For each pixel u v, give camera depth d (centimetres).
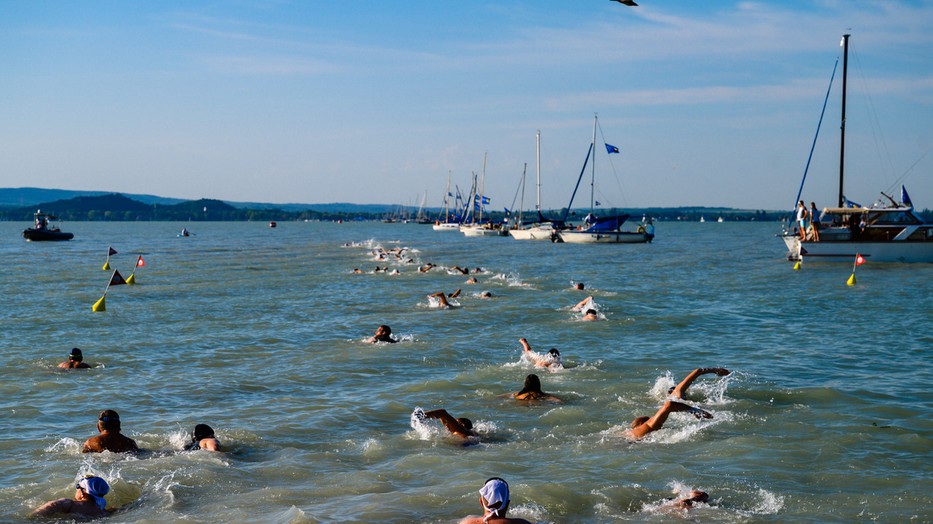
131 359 2067
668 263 6300
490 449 1267
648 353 2144
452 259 7000
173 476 1120
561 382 1759
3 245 10175
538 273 5200
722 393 1638
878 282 4344
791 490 1079
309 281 4506
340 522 955
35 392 1673
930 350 2178
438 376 1838
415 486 1093
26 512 985
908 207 5838
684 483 1104
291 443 1306
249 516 977
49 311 3084
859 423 1407
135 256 7450
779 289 3972
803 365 1961
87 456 1212
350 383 1775
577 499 1041
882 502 1034
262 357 2097
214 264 6197
